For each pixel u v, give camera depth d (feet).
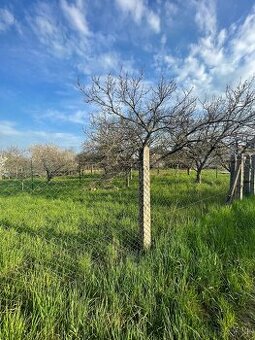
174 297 11.06
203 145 40.22
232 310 10.98
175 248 15.30
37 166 99.91
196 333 9.24
